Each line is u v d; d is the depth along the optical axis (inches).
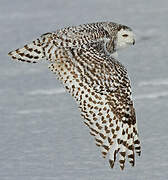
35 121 1021.2
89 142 858.1
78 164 762.2
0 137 924.0
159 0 2933.1
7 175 736.3
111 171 730.8
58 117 1037.8
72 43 514.0
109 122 526.6
